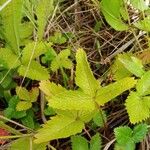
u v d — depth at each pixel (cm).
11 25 23
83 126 19
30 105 23
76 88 25
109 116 24
